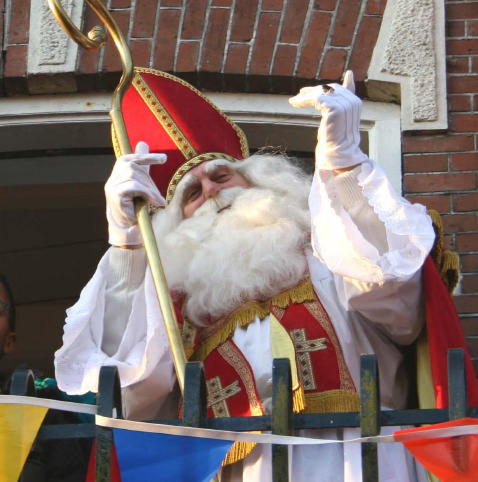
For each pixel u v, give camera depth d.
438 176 11.52
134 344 9.48
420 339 9.48
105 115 12.01
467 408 7.83
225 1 12.01
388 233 9.11
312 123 11.84
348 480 8.88
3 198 14.37
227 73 11.77
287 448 8.02
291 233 10.05
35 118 12.02
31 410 7.84
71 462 9.87
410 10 11.89
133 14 12.02
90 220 15.02
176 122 10.82
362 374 8.02
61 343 15.28
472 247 11.30
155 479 7.70
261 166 10.69
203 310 9.87
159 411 9.79
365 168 9.27
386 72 11.73
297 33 11.88
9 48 11.95
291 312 9.65
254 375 9.41
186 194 10.55
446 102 11.67
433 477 9.07
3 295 11.11
